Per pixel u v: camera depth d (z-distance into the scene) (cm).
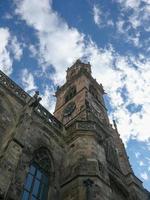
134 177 4091
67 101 5981
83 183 2608
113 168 3888
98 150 3186
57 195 2731
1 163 2119
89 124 3522
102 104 6222
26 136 2894
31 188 2573
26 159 2688
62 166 3089
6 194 1947
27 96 3406
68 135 3450
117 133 5409
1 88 3136
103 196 2572
